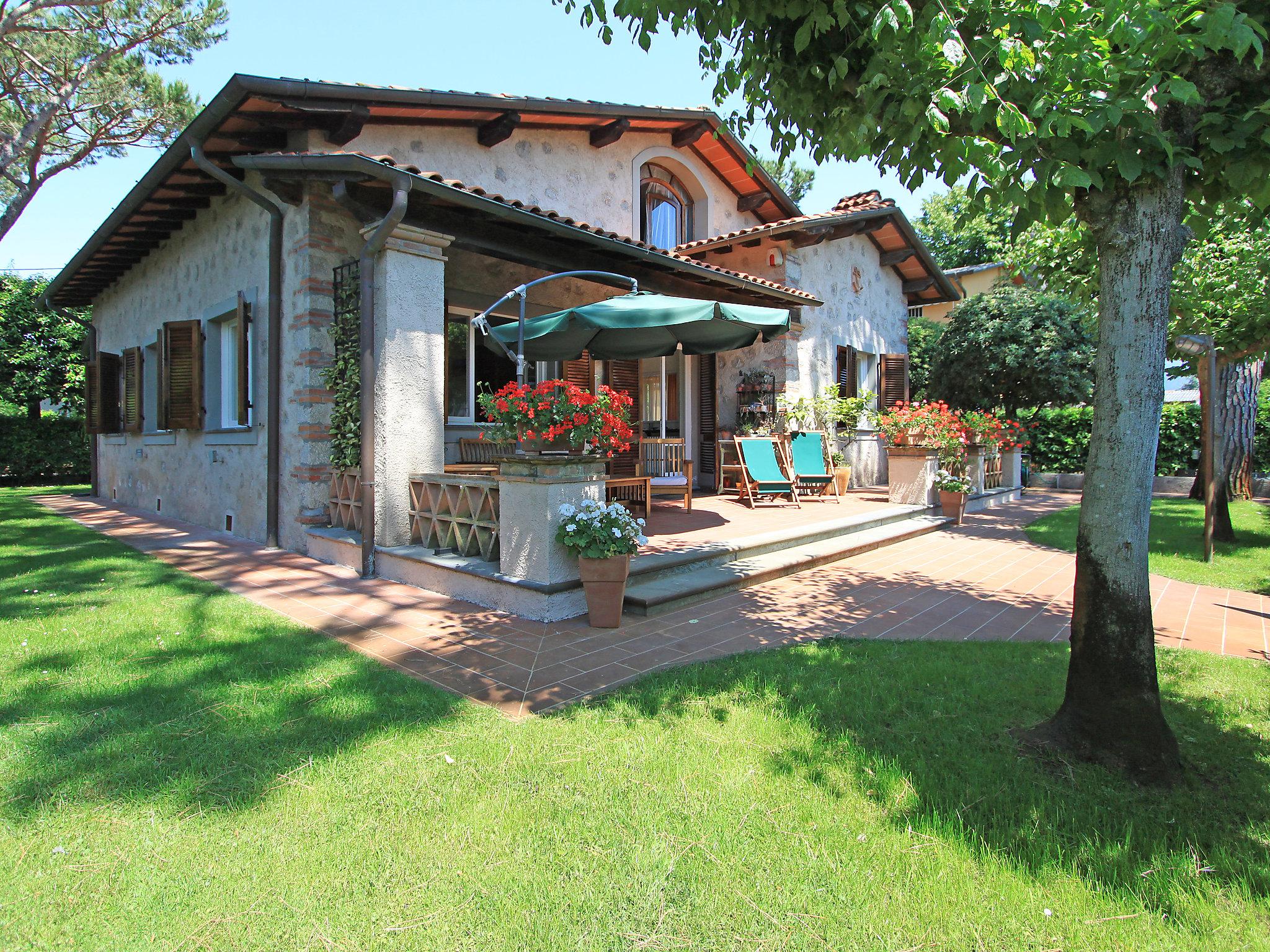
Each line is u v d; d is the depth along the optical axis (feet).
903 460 31.89
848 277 42.96
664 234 38.47
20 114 44.37
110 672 11.22
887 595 17.94
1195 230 10.05
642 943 5.62
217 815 7.27
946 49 8.02
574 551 14.84
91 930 5.68
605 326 19.70
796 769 8.43
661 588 16.55
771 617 15.60
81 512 35.55
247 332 25.09
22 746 8.64
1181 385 69.56
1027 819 7.41
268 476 23.81
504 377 30.58
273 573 19.76
